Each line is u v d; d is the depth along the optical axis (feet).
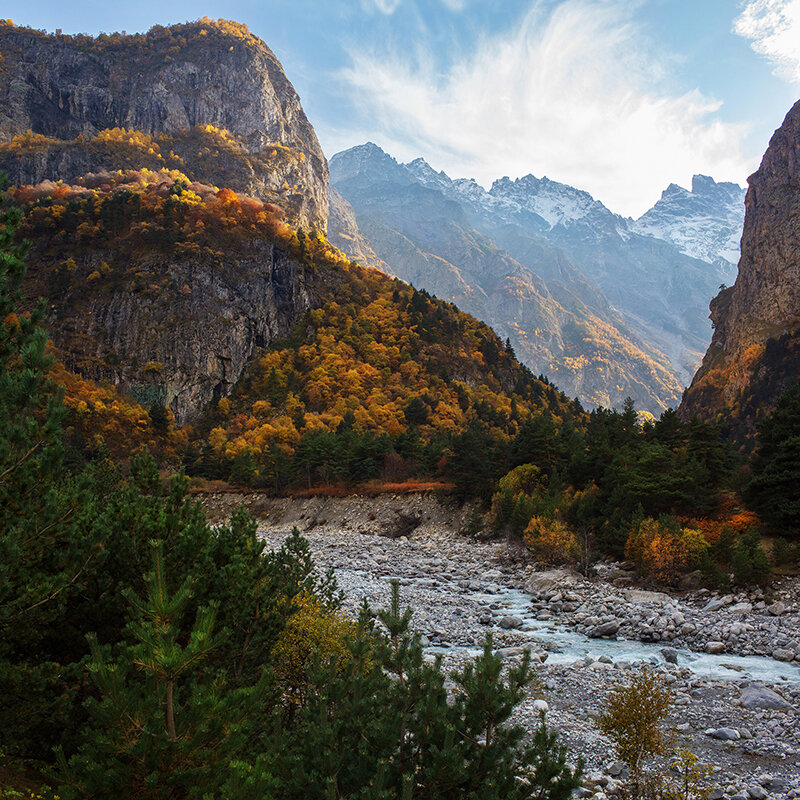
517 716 83.25
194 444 495.41
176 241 645.51
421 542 277.44
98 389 519.19
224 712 34.17
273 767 37.22
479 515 276.21
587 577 187.42
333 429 444.55
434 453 343.26
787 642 120.06
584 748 73.46
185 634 49.19
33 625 44.45
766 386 561.43
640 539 180.24
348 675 46.68
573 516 225.15
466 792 41.27
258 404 519.60
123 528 50.65
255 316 623.36
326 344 585.22
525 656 45.52
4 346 47.19
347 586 176.04
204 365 579.89
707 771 67.21
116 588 47.80
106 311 584.81
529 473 282.36
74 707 44.09
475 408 499.10
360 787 39.58
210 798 29.66
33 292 581.94
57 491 46.78
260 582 55.98
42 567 45.06
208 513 366.84
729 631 127.03
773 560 163.32
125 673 32.58
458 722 42.80
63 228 639.35
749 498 192.34
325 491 352.69
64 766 33.14
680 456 235.61
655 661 112.16
